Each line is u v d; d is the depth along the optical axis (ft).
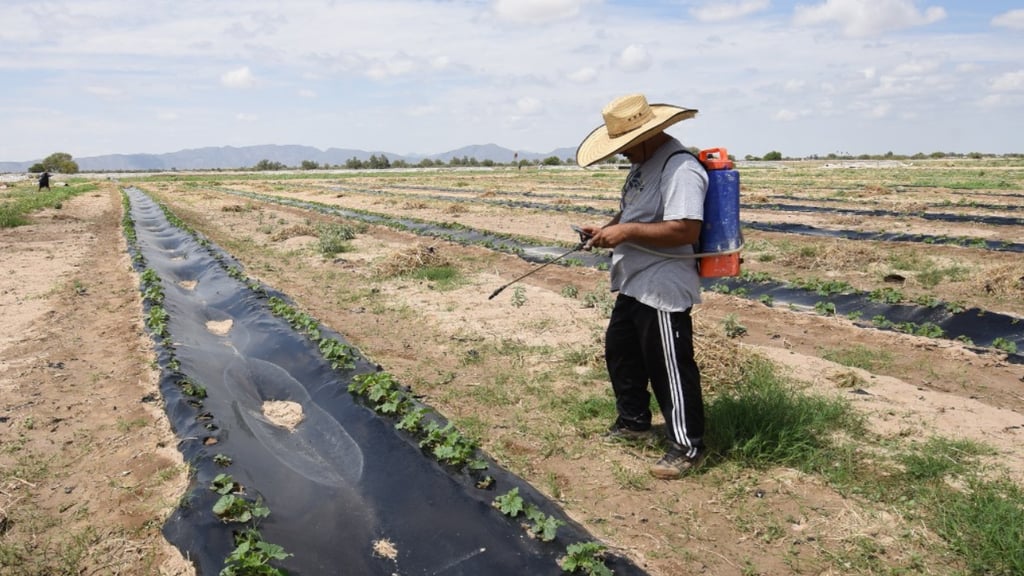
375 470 16.02
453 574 12.30
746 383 19.53
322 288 36.96
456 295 33.63
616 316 15.97
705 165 14.73
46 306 32.19
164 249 57.62
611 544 12.90
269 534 13.37
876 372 22.40
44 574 12.33
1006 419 17.75
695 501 14.26
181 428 18.03
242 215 84.84
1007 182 105.40
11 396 20.52
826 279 37.73
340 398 20.42
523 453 16.76
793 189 97.40
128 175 293.02
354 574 12.48
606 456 16.35
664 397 15.20
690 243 14.21
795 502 14.01
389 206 90.48
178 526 13.43
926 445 15.88
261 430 19.19
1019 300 30.99
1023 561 11.45
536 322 28.09
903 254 41.75
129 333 27.30
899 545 12.46
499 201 92.53
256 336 28.12
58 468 16.24
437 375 22.39
